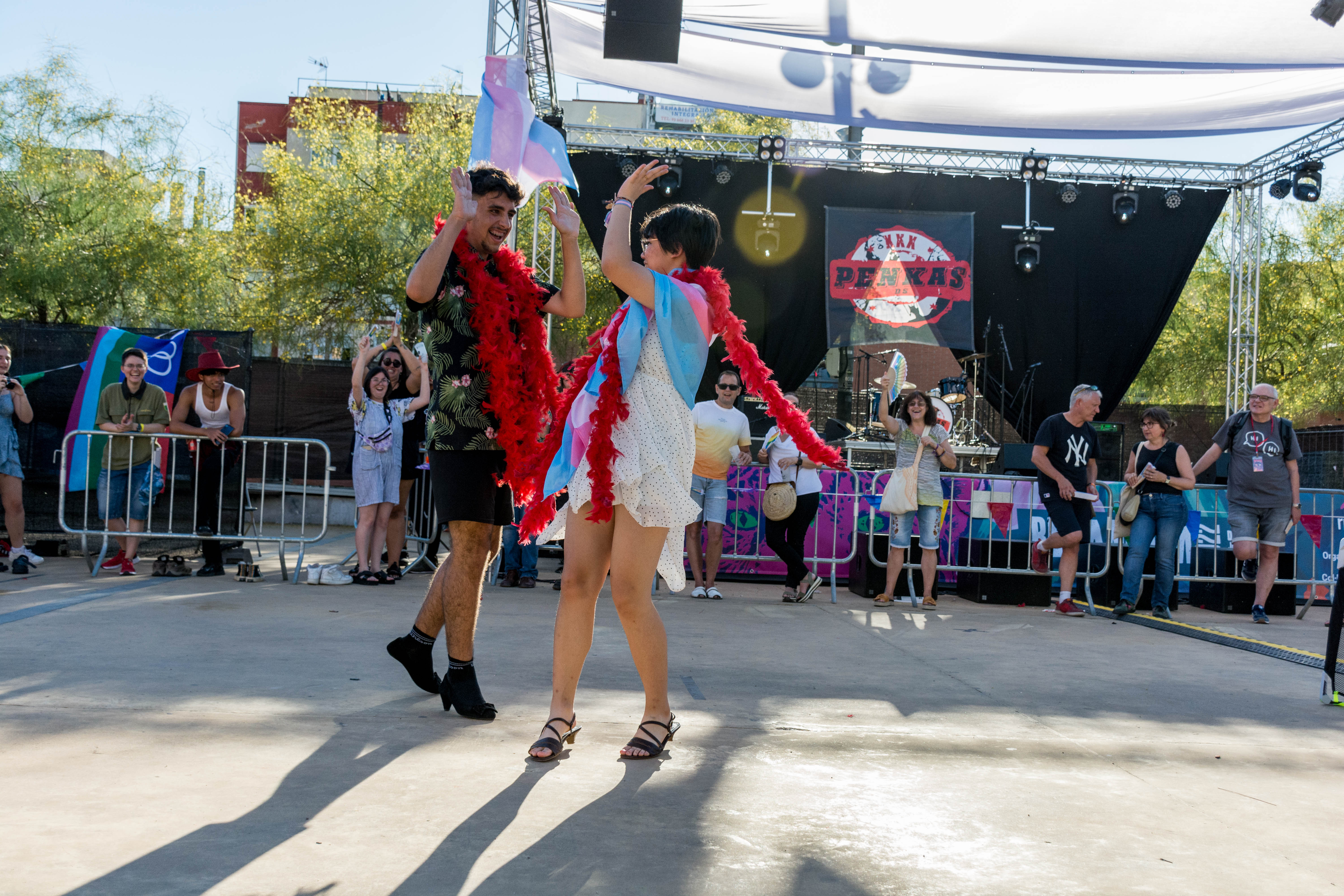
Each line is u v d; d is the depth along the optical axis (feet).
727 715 10.17
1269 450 22.33
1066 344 37.99
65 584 19.15
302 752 8.08
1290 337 58.34
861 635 16.93
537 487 9.12
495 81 21.33
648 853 6.16
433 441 9.48
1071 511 21.84
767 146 36.27
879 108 33.40
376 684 10.89
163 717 8.99
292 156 62.80
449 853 6.02
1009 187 37.73
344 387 49.55
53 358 25.46
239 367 26.11
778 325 37.47
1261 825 7.34
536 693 10.71
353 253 55.83
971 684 12.62
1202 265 60.54
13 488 21.72
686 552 24.94
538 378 9.76
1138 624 20.71
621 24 24.57
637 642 8.61
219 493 21.25
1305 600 27.22
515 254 10.23
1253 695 12.74
